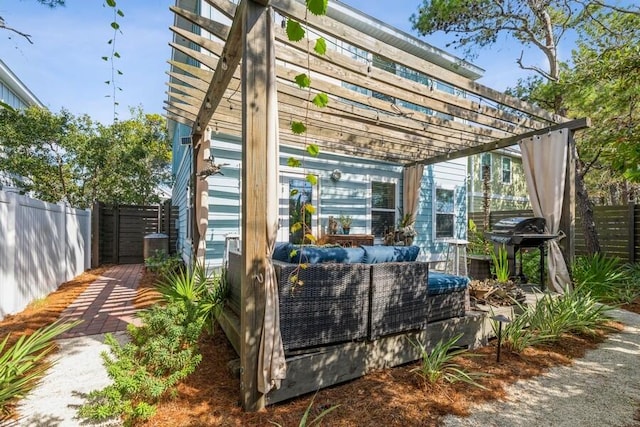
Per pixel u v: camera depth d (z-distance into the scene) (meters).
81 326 3.63
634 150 2.61
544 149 4.82
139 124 12.62
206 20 2.73
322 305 2.29
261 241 2.07
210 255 5.34
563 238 4.70
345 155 6.85
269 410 2.04
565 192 4.73
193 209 5.47
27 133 8.78
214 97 3.71
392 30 7.07
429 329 2.85
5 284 3.80
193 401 2.11
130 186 11.22
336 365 2.34
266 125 2.12
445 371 2.54
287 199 6.14
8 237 3.83
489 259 5.28
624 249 6.89
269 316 2.01
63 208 5.87
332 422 1.92
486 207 9.41
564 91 6.11
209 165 4.83
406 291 2.66
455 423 1.95
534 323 3.33
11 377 2.14
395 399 2.18
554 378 2.53
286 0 2.38
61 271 5.79
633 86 5.47
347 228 6.39
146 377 2.00
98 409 1.81
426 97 3.77
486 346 3.17
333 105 4.28
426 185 8.16
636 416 2.04
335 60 3.00
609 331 3.58
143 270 7.51
